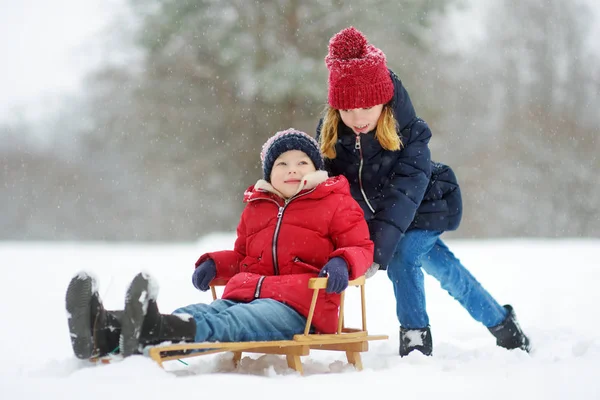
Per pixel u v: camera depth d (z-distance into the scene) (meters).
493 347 16.08
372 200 15.43
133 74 89.25
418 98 82.06
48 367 11.12
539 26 111.38
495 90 108.06
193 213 91.62
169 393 8.81
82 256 43.50
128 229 100.12
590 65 111.69
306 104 75.94
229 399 8.77
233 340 11.48
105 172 102.25
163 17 75.19
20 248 58.25
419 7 75.69
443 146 89.19
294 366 12.08
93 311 10.18
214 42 77.06
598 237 106.81
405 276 14.88
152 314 10.03
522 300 24.62
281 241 13.38
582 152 109.25
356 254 12.45
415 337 14.80
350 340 12.60
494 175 104.69
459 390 10.00
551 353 15.93
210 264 14.00
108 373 9.45
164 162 86.69
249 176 84.25
